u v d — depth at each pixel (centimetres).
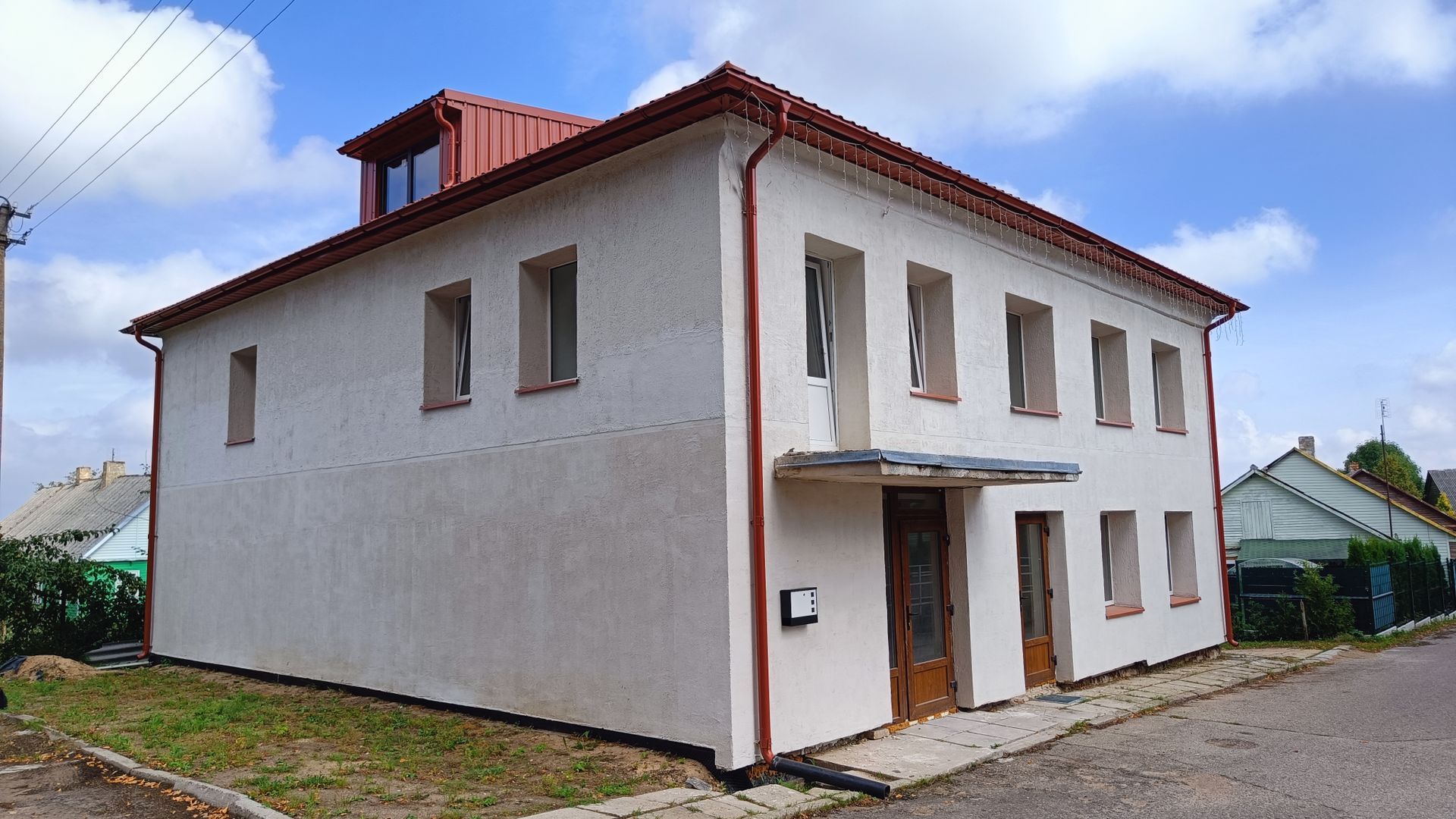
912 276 999
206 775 721
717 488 743
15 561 1476
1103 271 1285
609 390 835
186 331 1438
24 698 1107
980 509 1010
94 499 3172
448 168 1259
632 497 808
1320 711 1002
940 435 955
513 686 897
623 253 834
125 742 840
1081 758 797
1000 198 997
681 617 762
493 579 926
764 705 732
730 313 758
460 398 1044
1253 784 706
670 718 763
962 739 844
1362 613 1727
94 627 1502
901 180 927
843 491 839
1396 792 677
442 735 855
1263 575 1784
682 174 793
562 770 727
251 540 1259
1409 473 6538
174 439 1440
